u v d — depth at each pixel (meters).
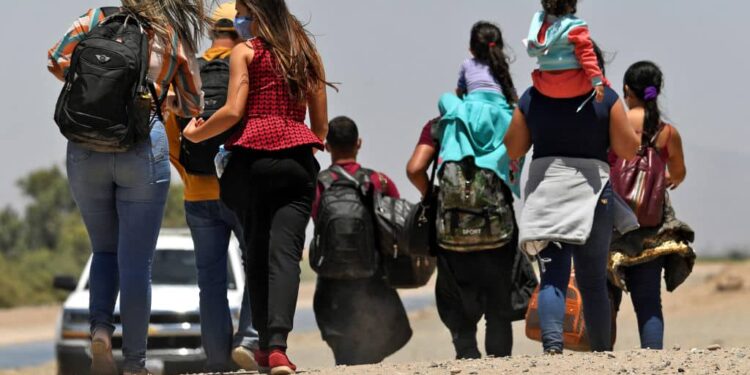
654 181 29.48
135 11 24.19
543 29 25.78
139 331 24.61
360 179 34.50
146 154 23.78
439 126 31.95
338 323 34.84
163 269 50.88
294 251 23.64
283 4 24.42
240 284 49.47
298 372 24.38
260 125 23.92
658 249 29.41
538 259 25.84
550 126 25.77
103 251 25.16
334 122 35.25
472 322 32.34
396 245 33.72
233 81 23.89
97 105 22.61
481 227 30.44
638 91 30.14
